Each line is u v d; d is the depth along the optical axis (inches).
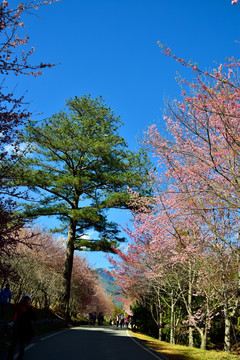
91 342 502.9
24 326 275.9
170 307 784.3
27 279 948.6
